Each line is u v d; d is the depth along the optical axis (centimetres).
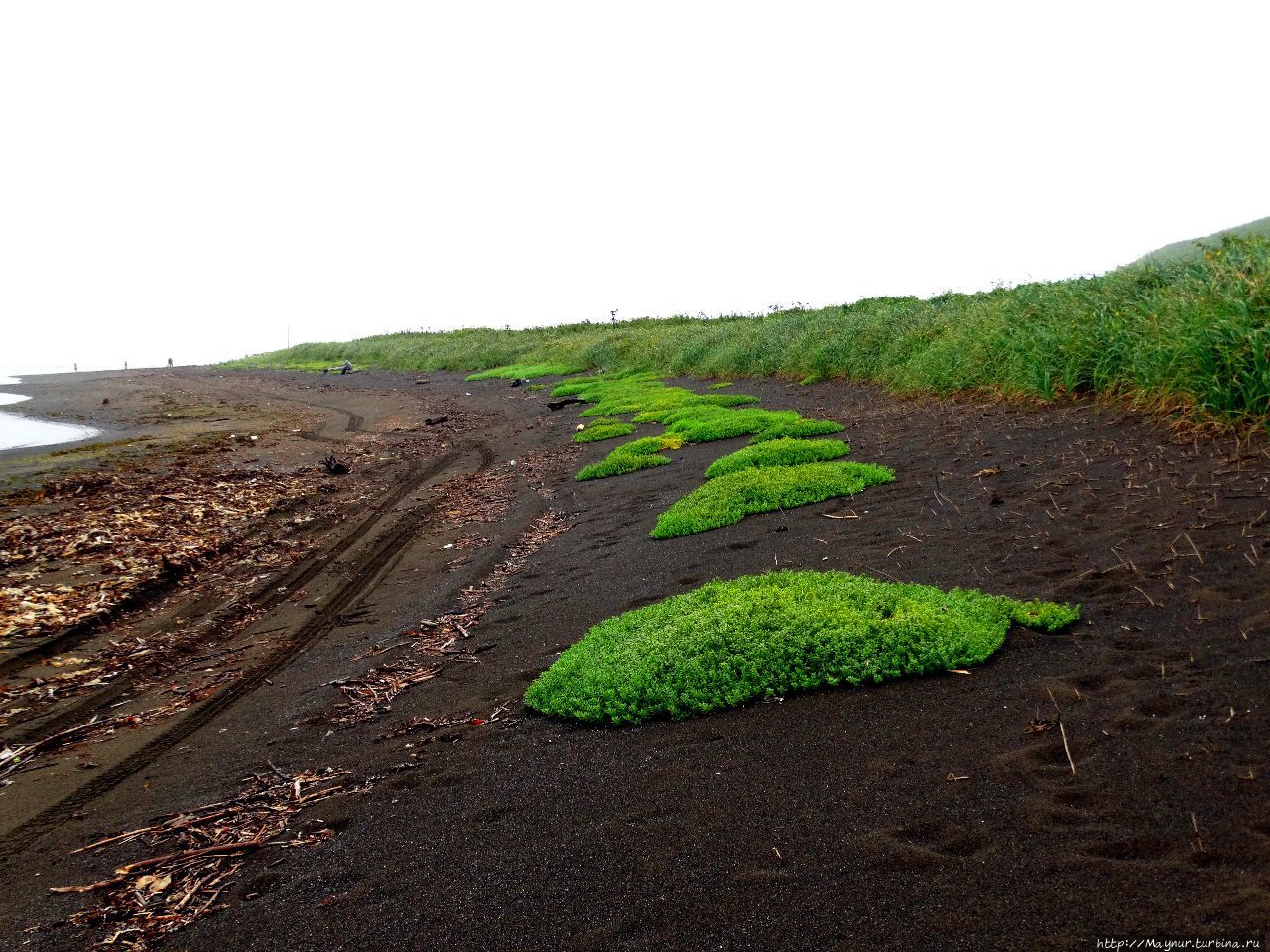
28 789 466
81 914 334
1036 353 1022
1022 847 269
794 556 632
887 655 417
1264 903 222
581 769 381
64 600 790
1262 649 357
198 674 633
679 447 1227
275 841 371
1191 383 737
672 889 285
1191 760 294
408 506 1172
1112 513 573
